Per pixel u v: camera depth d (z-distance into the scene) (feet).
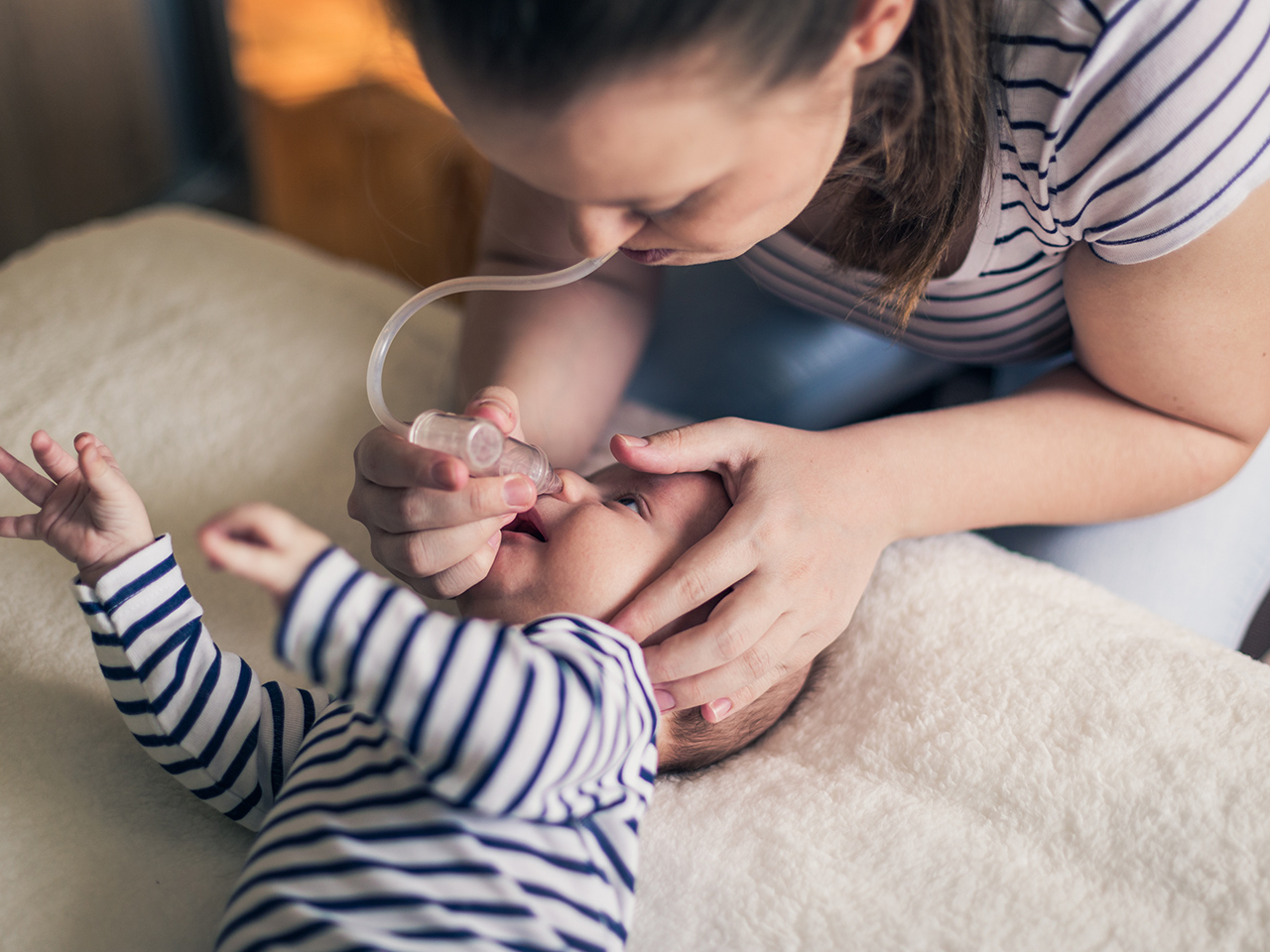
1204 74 1.63
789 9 1.37
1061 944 1.75
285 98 3.85
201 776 1.82
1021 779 1.91
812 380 2.72
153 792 1.90
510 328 2.34
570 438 2.34
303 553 1.43
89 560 1.81
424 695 1.47
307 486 2.40
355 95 3.58
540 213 2.30
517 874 1.63
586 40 1.31
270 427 2.50
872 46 1.50
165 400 2.52
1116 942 1.75
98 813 1.86
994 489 2.08
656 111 1.37
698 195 1.50
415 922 1.58
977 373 2.81
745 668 1.83
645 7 1.30
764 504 1.87
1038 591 2.18
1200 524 2.34
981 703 2.00
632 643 1.78
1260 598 2.44
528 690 1.52
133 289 2.76
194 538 2.29
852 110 1.62
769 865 1.85
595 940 1.65
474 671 1.49
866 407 2.79
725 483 1.97
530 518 1.94
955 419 2.08
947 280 2.08
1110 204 1.78
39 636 2.07
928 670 2.08
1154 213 1.76
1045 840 1.86
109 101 4.82
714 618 1.80
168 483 2.38
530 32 1.32
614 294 2.43
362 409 2.56
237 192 5.38
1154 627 2.13
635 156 1.40
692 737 1.98
